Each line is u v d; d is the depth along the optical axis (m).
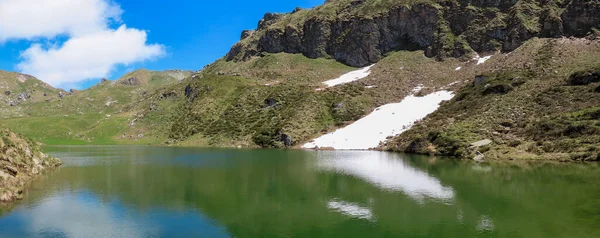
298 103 115.94
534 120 65.00
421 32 166.12
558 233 25.05
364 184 42.56
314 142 95.12
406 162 60.31
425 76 130.62
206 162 65.44
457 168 52.03
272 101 121.75
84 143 135.88
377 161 62.34
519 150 58.34
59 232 27.20
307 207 33.41
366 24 175.00
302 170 53.59
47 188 42.22
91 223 29.25
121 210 32.97
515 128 65.50
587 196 33.81
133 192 39.91
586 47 104.25
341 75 157.62
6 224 28.94
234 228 28.02
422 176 46.72
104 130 148.88
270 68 176.75
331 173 50.56
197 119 130.12
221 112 129.88
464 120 76.31
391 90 122.00
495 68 112.94
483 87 89.94
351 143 88.75
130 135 141.38
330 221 29.38
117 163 65.06
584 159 50.75
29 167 51.09
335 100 115.75
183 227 28.34
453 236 25.34
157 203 35.34
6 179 39.69
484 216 29.38
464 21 155.62
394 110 103.88
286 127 102.62
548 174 44.22
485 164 54.41
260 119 116.06
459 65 136.62
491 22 146.00
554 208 30.64
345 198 36.34
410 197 36.03
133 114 166.50
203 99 140.88
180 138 123.69
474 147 62.25
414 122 89.31
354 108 110.38
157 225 28.81
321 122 106.25
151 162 66.19
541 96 71.75
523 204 32.19
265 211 32.44
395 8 174.12
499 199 34.12
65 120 166.38
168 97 163.38
